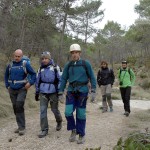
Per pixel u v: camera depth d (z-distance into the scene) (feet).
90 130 24.56
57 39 109.09
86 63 20.45
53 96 22.79
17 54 22.44
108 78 34.71
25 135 22.67
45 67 22.71
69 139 21.08
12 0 57.06
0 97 34.47
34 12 65.36
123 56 208.54
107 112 34.88
